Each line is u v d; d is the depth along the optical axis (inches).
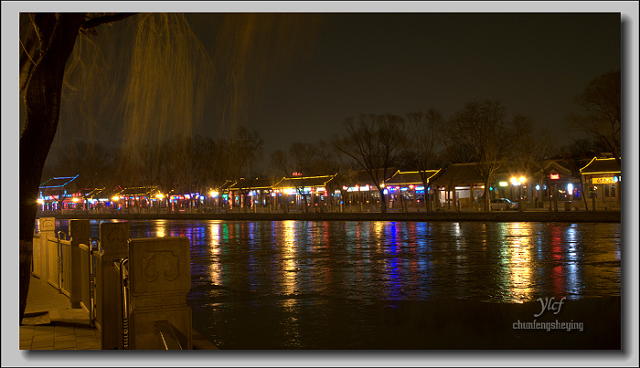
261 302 418.6
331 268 615.8
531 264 609.6
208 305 410.3
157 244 168.4
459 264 623.2
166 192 3213.6
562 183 2169.0
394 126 2070.6
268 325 343.6
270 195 3051.2
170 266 168.9
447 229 1330.0
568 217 1497.3
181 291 169.3
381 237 1100.5
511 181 2160.4
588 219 1460.4
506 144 1913.1
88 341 257.3
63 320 301.1
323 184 2701.8
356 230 1378.0
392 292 449.1
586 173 2007.9
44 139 258.1
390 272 570.9
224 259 733.3
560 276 515.8
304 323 348.2
